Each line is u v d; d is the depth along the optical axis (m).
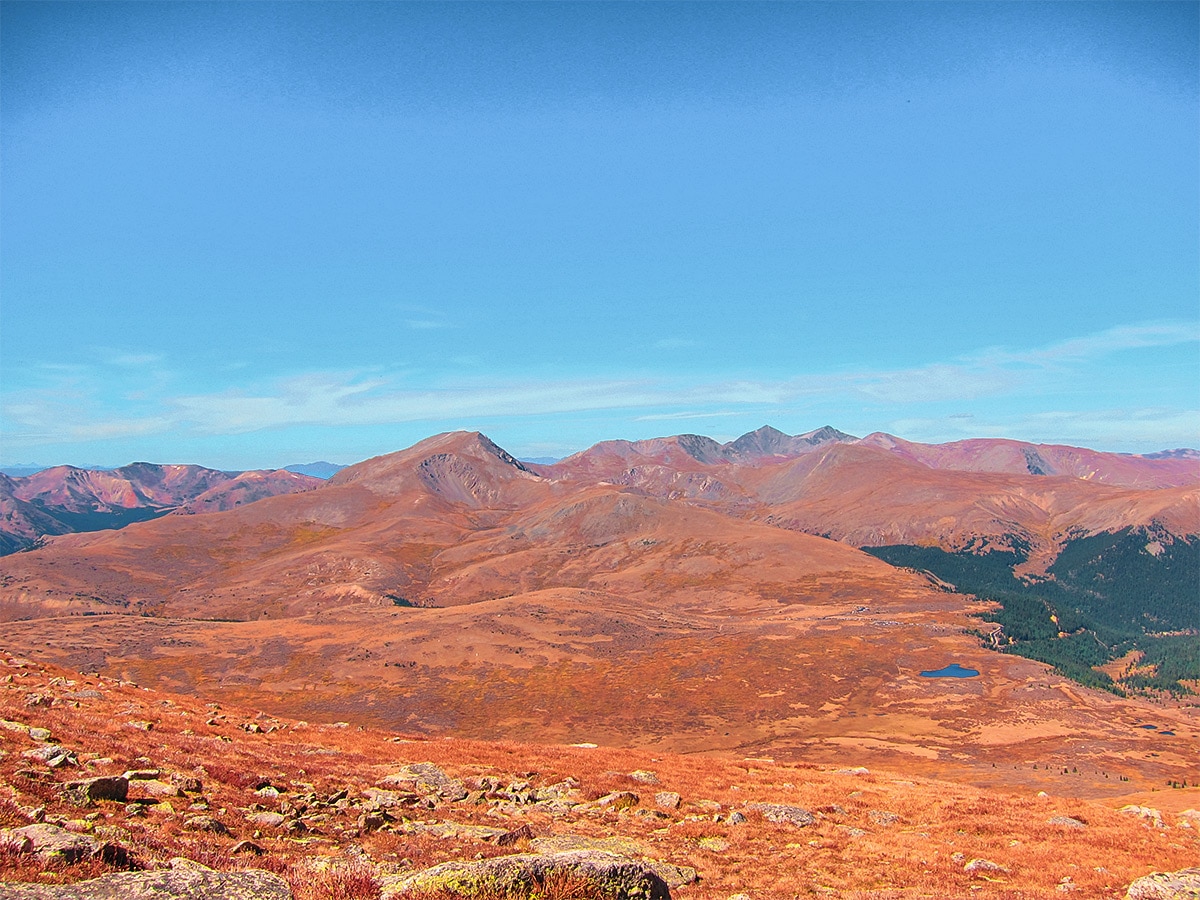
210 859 18.95
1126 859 34.59
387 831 27.34
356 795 32.66
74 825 19.09
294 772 35.19
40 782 23.11
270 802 28.58
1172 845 38.34
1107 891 28.83
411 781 38.00
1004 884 29.80
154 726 40.09
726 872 29.31
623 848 30.30
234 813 25.72
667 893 16.12
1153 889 25.28
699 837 35.12
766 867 30.62
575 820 35.41
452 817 32.09
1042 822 43.22
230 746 38.53
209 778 30.25
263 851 21.77
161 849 19.02
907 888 28.42
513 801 38.00
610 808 38.78
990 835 39.84
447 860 24.28
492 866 15.30
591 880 15.29
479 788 40.16
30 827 17.03
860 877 30.00
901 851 35.06
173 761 31.47
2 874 14.27
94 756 29.06
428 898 14.38
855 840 36.97
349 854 22.92
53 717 35.06
